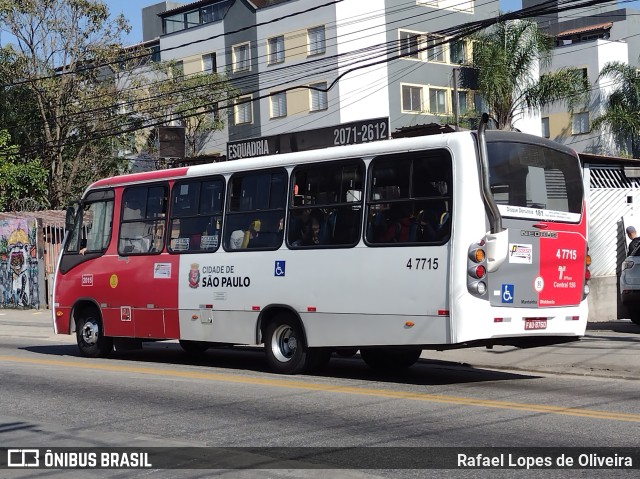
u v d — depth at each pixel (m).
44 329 22.94
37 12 40.03
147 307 14.78
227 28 49.88
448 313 10.74
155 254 14.73
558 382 11.80
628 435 8.15
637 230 19.39
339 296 11.95
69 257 16.41
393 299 11.32
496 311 10.84
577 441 7.93
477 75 44.03
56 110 41.41
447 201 10.88
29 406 10.73
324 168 12.34
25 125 41.28
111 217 15.67
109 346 15.95
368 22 44.78
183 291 14.17
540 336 11.41
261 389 11.43
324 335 12.16
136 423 9.42
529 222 11.26
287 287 12.63
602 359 13.12
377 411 9.62
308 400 10.47
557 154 11.84
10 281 30.98
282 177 12.90
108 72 46.91
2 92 40.69
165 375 13.12
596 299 18.53
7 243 31.05
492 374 12.83
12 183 37.81
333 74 44.97
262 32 48.09
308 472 7.01
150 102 42.69
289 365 12.76
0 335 21.77
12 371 14.02
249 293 13.17
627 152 51.72
